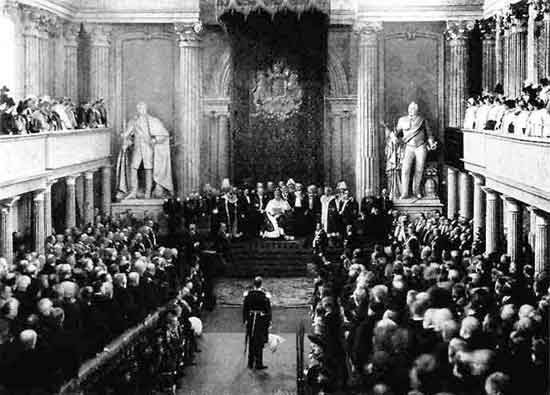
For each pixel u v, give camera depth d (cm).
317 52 4666
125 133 4644
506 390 1459
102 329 2392
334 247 3831
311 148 4809
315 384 1966
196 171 4703
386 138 4662
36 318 2027
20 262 2631
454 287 2192
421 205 4553
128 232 3881
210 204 4372
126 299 2639
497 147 3369
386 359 1656
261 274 4059
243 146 4812
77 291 2330
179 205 4397
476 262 2819
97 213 4359
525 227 3831
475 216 3897
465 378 1535
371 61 4625
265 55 4688
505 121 3347
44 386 1895
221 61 4784
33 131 3562
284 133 4800
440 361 1594
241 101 4762
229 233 4312
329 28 4741
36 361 1898
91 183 4391
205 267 3572
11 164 3191
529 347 1669
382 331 1722
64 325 2189
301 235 4353
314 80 4756
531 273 2784
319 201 4409
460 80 4609
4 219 3259
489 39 4484
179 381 2484
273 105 4769
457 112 4628
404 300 2080
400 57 4731
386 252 3169
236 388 2477
